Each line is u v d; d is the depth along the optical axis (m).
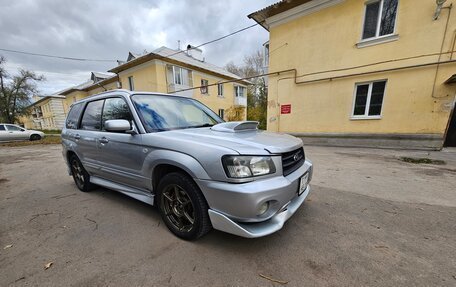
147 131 2.32
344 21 7.54
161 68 15.34
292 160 2.06
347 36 7.56
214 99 19.55
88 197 3.30
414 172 4.22
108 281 1.56
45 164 6.28
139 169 2.36
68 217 2.62
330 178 3.92
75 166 3.73
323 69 8.19
